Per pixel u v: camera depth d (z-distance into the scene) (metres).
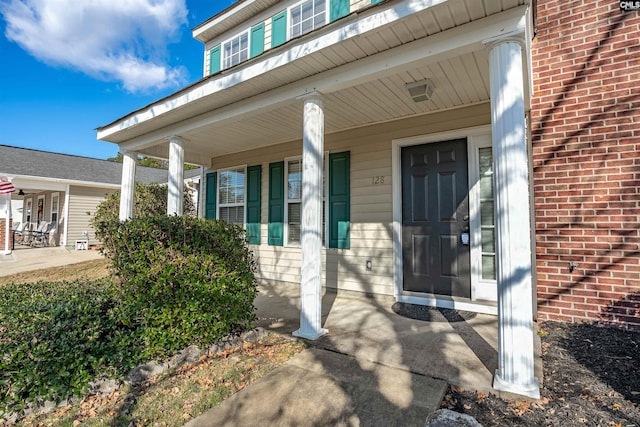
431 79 3.43
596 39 3.42
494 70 2.43
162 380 2.49
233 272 3.23
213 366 2.71
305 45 3.01
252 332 3.35
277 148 6.17
